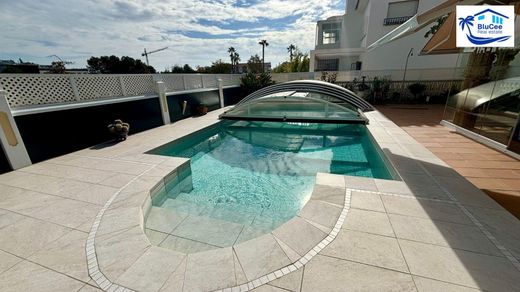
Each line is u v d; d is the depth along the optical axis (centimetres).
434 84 1477
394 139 681
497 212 320
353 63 2258
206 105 1314
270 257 251
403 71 1538
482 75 659
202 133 920
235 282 222
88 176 465
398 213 321
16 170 504
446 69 1456
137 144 697
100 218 326
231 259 250
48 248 272
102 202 368
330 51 2056
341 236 279
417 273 226
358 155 682
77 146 645
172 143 738
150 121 914
